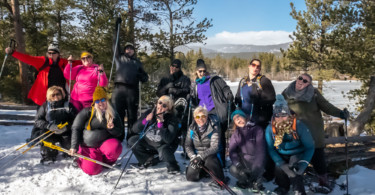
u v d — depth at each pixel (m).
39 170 3.95
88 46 12.84
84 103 4.45
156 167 4.27
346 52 10.59
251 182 3.62
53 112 4.06
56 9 16.39
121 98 5.01
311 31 13.28
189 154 3.76
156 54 14.31
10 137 5.64
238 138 3.66
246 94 4.09
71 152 3.73
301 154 3.45
